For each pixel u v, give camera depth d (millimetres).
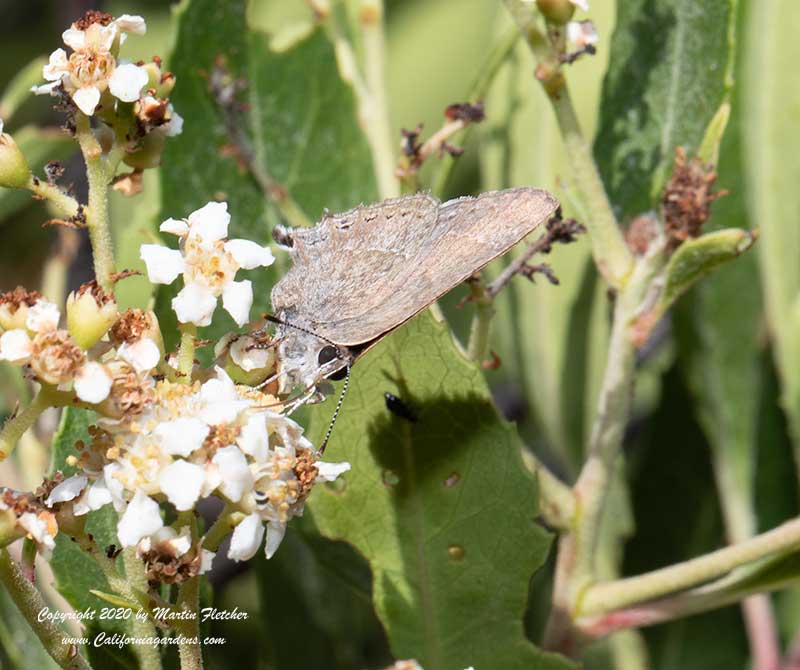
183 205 188
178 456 158
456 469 173
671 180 176
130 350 158
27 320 156
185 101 190
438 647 175
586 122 198
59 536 170
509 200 175
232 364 165
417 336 171
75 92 162
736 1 180
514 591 174
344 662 193
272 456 160
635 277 177
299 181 193
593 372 199
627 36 186
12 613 179
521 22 175
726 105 174
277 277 190
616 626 177
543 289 200
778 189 198
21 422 157
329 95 194
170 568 158
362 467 173
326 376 171
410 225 176
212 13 191
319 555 182
